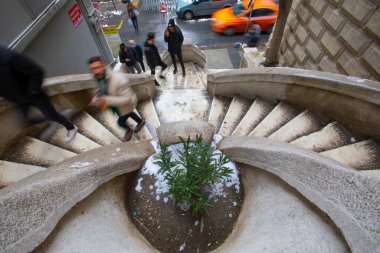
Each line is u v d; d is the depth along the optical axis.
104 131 3.48
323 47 4.78
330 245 1.24
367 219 1.15
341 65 4.21
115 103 2.58
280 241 1.41
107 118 3.89
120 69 7.79
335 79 2.91
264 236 1.53
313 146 2.94
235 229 1.98
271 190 1.88
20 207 1.32
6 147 2.77
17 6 3.79
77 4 6.30
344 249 1.19
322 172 1.50
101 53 7.99
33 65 2.29
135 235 1.94
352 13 3.84
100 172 1.84
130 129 3.34
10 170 2.53
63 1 5.30
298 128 3.28
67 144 3.14
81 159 1.99
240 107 4.20
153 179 2.34
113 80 2.48
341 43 4.21
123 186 2.27
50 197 1.44
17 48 3.68
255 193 2.07
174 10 14.55
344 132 3.05
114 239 1.66
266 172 2.03
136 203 2.22
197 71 7.62
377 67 3.41
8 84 2.26
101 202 1.88
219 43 11.48
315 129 3.26
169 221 2.08
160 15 14.29
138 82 4.30
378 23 3.34
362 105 2.74
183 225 2.05
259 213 1.83
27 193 1.39
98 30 7.65
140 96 4.62
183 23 13.12
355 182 1.33
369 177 1.34
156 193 2.25
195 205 1.96
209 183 2.29
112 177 2.00
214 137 2.83
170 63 8.42
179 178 1.90
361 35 3.69
